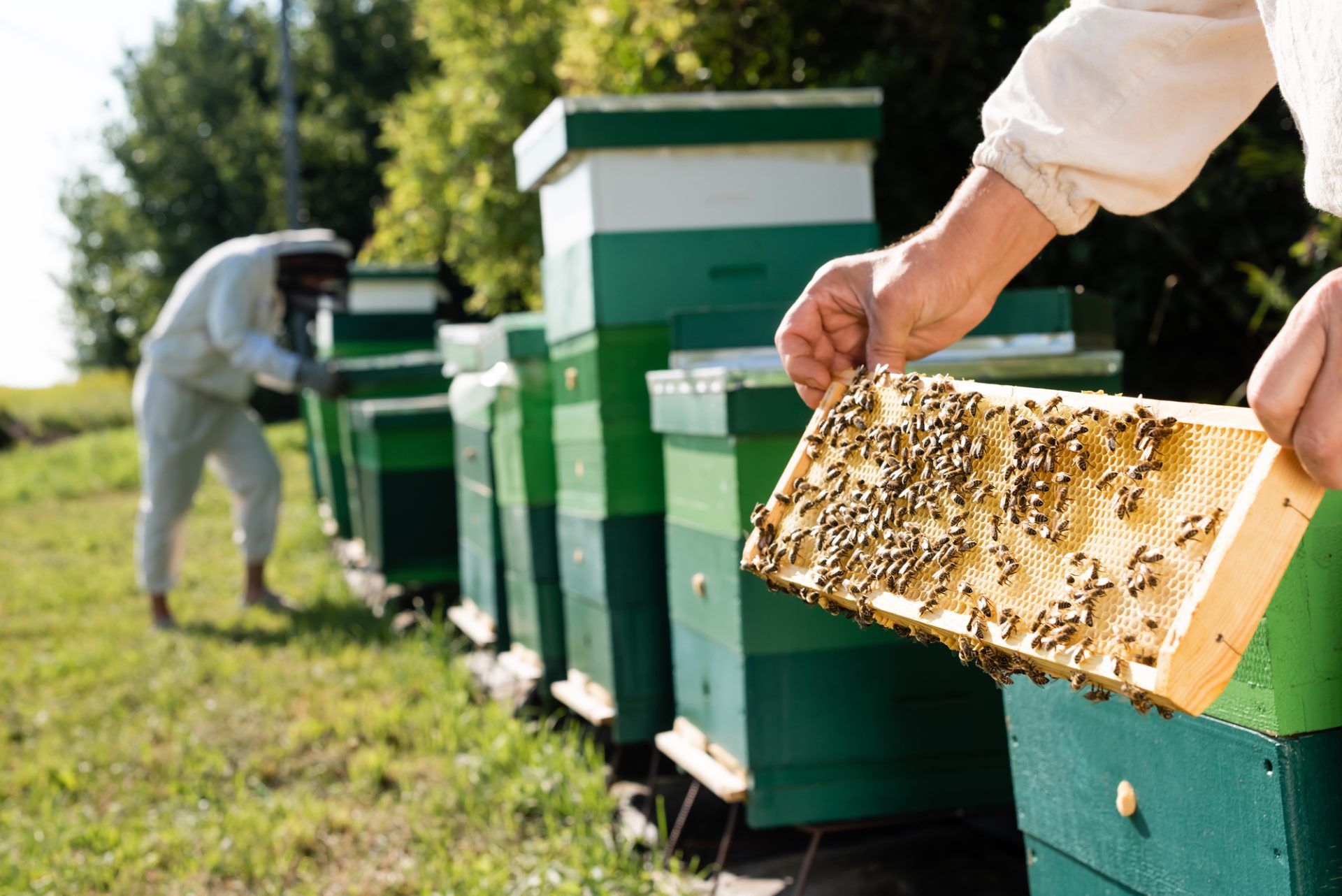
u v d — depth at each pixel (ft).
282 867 11.02
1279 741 5.10
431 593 23.16
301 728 14.73
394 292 29.84
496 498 16.34
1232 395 17.34
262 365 21.54
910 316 5.48
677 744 10.71
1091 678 3.77
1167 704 3.55
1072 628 3.81
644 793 12.53
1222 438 3.70
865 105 11.94
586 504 12.71
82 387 95.04
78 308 104.06
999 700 9.62
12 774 14.03
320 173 86.69
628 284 11.80
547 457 14.38
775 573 5.14
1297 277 15.74
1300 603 5.06
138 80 90.68
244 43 94.48
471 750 13.69
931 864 10.29
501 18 28.09
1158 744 5.80
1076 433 4.06
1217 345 17.33
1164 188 5.22
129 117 91.04
